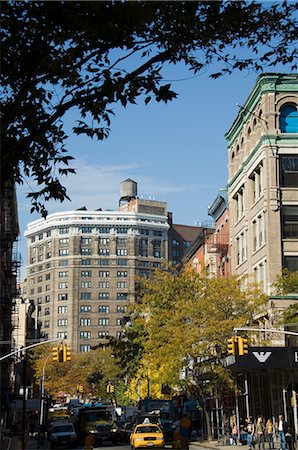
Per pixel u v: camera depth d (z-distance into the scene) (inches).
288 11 650.2
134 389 3779.5
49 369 5383.9
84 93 649.0
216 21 635.5
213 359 2134.6
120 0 594.9
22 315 5059.1
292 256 2331.4
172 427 2240.4
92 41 634.2
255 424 2007.9
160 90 643.5
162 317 2178.9
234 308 2150.6
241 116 2662.4
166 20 626.8
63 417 3166.8
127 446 2037.4
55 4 598.5
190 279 2284.7
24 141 661.3
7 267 3198.8
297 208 2369.6
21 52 628.4
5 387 3201.3
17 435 2736.2
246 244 2610.7
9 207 3088.1
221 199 3006.9
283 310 2127.2
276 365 1798.7
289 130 2434.8
